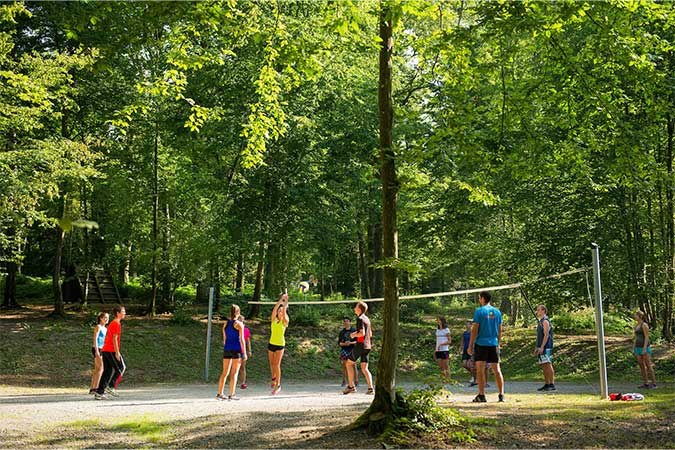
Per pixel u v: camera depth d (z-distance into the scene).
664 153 17.98
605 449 6.33
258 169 22.25
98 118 22.30
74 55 17.61
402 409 7.09
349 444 6.57
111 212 23.20
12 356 17.42
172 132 22.66
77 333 19.58
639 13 8.91
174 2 7.46
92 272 24.69
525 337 23.62
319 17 11.22
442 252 26.31
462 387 14.52
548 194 20.27
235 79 20.77
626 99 9.14
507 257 22.17
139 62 21.23
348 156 22.27
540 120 9.85
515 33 8.37
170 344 20.17
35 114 16.53
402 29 8.55
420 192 22.09
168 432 7.73
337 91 21.81
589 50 9.16
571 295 19.81
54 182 17.69
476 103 9.66
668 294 18.56
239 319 12.02
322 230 22.97
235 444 6.91
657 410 8.42
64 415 9.01
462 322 31.05
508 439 6.71
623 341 20.42
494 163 8.61
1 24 19.42
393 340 7.29
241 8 9.74
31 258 30.36
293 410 9.28
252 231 21.98
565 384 15.11
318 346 22.25
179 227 22.94
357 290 36.66
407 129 13.74
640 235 19.05
